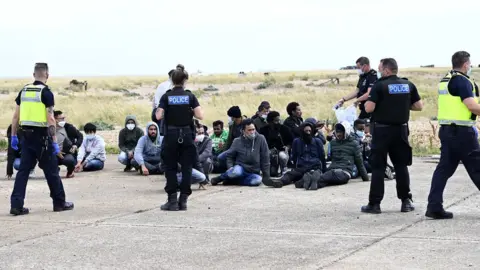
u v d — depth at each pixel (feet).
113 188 42.60
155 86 239.91
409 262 23.27
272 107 142.82
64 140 48.85
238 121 46.55
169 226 30.22
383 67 31.96
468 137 29.96
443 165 30.53
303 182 40.88
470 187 39.47
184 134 34.04
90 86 234.99
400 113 31.63
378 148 31.99
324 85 221.46
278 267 23.07
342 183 41.70
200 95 180.96
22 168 33.76
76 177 48.32
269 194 38.93
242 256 24.66
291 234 28.09
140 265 23.73
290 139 47.19
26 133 33.68
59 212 34.24
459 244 25.62
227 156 43.09
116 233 28.94
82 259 24.68
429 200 30.68
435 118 107.86
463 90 29.60
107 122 120.26
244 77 273.54
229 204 35.86
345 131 42.29
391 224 29.66
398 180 32.45
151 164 49.24
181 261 24.13
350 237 27.30
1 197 39.73
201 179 40.88
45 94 33.68
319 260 23.85
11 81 335.06
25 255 25.41
